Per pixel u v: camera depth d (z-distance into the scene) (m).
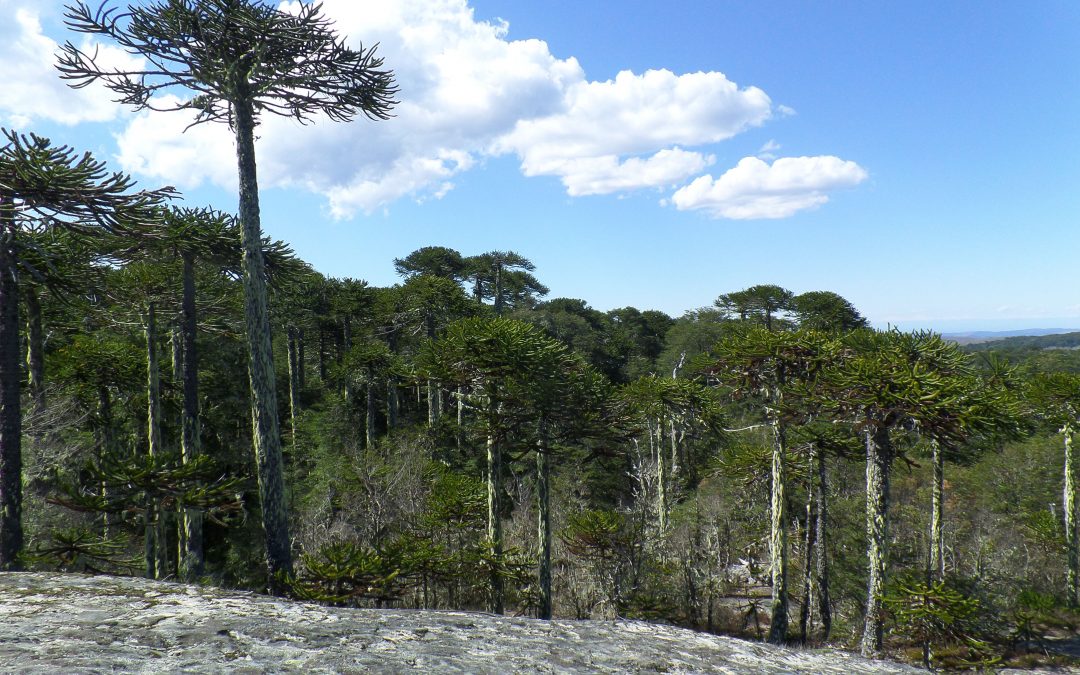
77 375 16.88
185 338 14.23
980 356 18.73
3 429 8.98
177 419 22.94
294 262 14.47
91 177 8.59
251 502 23.75
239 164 11.93
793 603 22.98
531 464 29.19
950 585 17.41
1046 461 26.12
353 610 3.56
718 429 21.36
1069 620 18.72
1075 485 24.03
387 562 12.13
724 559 24.45
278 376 40.78
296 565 15.29
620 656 3.17
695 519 23.70
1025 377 20.30
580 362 16.75
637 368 51.03
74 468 16.55
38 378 15.40
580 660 3.00
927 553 21.77
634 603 18.48
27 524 13.98
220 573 19.17
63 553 9.65
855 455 18.23
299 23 11.24
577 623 3.92
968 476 28.05
